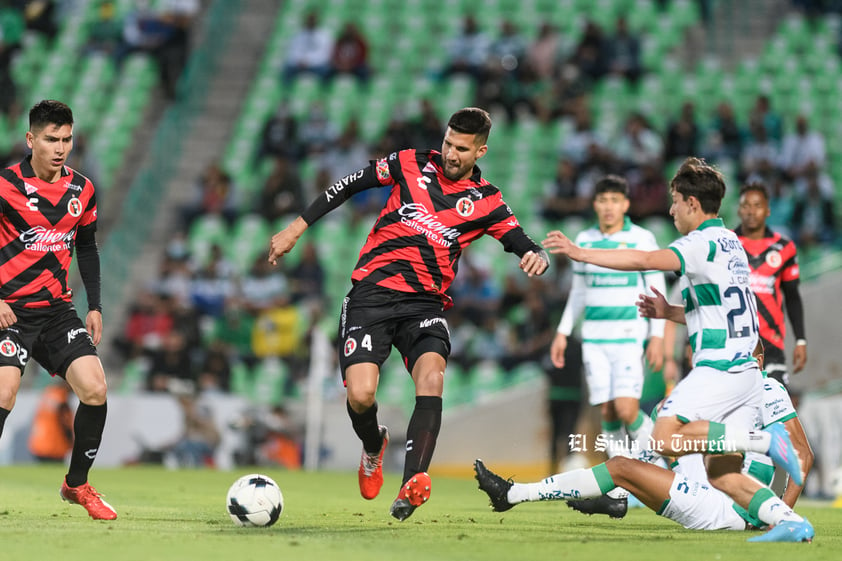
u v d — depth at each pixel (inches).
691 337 783.7
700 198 784.3
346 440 2014.0
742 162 2534.5
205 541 668.7
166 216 2760.8
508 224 826.2
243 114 2930.6
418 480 736.3
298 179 2578.7
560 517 962.1
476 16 3065.9
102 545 641.6
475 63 2829.7
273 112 2920.8
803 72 2869.1
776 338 1126.4
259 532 741.3
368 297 817.5
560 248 744.3
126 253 2625.5
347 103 2888.8
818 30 2972.4
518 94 2755.9
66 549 621.6
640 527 861.2
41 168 810.8
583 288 1202.6
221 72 3112.7
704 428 747.4
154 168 2824.8
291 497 1233.4
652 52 2925.7
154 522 821.2
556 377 1807.3
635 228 1197.7
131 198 2704.2
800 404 1632.6
